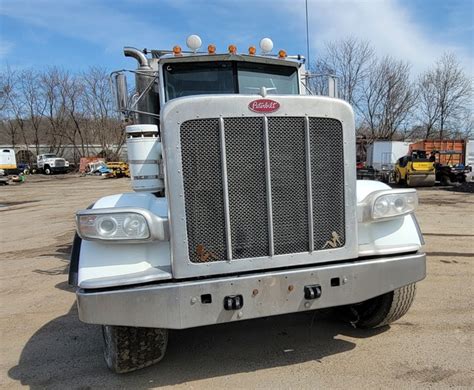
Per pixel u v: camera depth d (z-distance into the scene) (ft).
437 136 155.43
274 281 8.67
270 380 9.53
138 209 8.68
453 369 9.68
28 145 188.55
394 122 146.30
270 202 8.84
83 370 10.43
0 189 90.43
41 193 76.18
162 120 8.31
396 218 10.48
